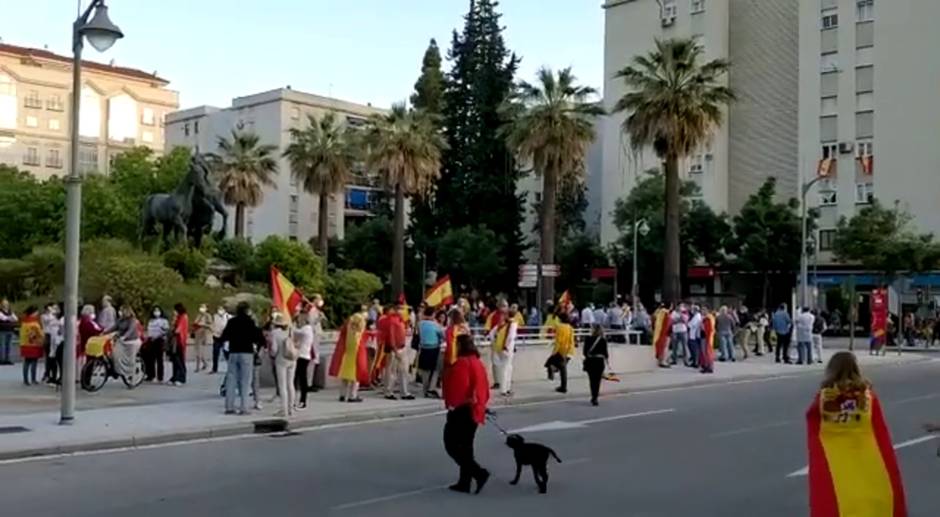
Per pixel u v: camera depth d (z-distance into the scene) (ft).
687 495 33.60
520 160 144.25
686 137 122.21
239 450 44.47
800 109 192.34
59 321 69.26
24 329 69.10
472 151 219.20
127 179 204.23
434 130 181.57
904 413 59.82
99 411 55.31
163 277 106.01
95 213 176.35
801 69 192.75
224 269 134.00
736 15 205.46
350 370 61.72
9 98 330.54
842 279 182.29
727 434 49.98
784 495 33.68
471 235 207.31
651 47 214.07
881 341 127.13
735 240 183.21
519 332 82.07
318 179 188.65
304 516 30.01
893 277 156.46
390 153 172.35
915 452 43.93
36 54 342.44
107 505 31.60
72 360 50.26
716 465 40.06
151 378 72.84
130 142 359.25
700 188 200.23
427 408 60.08
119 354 68.23
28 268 119.96
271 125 290.97
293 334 56.75
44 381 71.51
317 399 62.64
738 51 204.85
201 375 79.51
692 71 124.47
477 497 33.27
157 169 209.67
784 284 193.16
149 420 51.60
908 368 105.09
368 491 34.27
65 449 43.50
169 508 31.14
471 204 221.05
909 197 177.17
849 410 22.91
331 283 144.36
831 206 187.42
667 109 121.90
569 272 216.33
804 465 40.09
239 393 55.21
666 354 100.48
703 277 195.42
